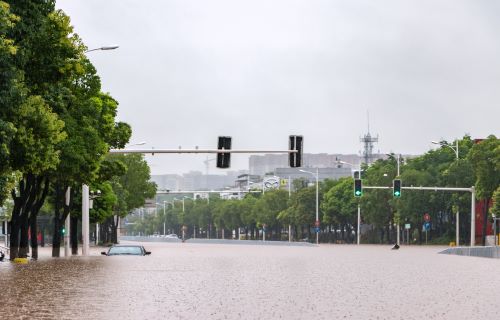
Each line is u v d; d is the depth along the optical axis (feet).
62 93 146.51
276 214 652.89
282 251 312.91
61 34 134.62
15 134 124.06
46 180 200.13
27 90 122.21
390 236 536.42
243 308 72.18
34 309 69.41
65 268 148.97
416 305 75.25
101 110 201.16
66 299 79.97
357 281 112.57
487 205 382.22
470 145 470.39
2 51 112.47
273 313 67.72
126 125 236.22
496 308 72.18
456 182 405.39
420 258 217.56
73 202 268.21
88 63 202.69
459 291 93.15
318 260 200.13
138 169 447.83
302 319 62.95
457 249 268.21
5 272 133.80
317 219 546.26
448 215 462.19
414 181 437.99
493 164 365.81
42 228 441.27
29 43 128.26
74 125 171.12
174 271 139.03
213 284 104.99
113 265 163.12
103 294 86.84
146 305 74.38
